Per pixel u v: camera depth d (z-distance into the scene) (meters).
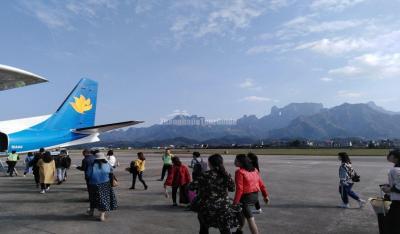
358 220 9.02
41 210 10.42
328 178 18.94
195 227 8.31
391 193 6.09
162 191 14.47
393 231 6.07
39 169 14.15
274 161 35.25
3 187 15.80
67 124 24.41
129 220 9.06
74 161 37.97
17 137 21.69
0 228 8.23
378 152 60.84
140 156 15.11
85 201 12.03
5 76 14.40
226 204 5.78
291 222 8.81
